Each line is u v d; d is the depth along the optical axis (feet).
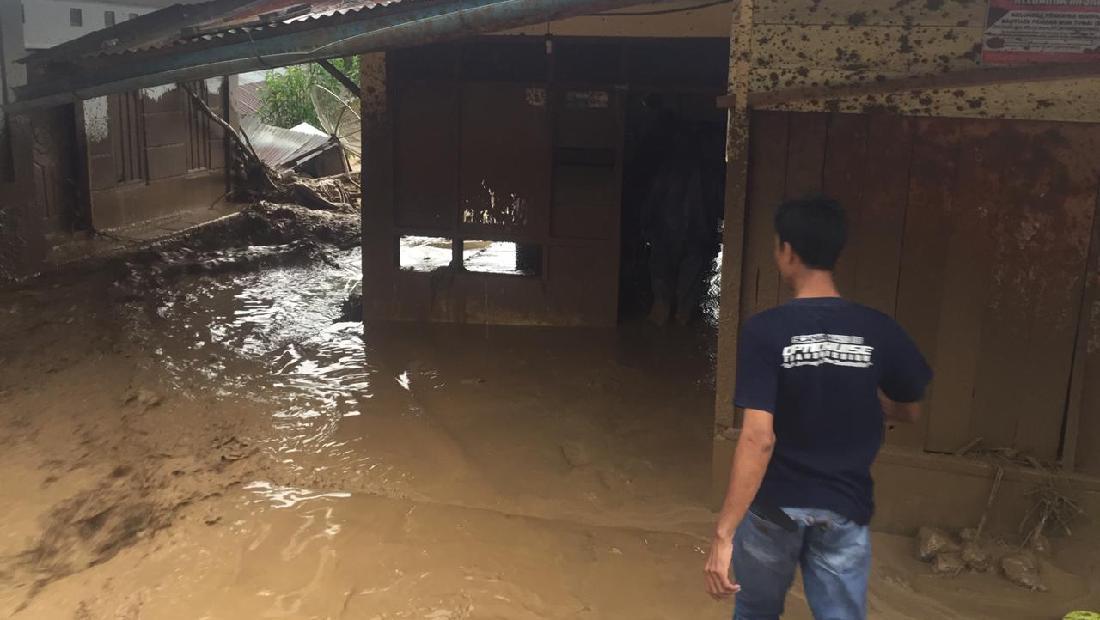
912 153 13.16
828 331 8.66
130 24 28.94
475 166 24.95
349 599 12.28
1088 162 12.60
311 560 13.23
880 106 13.10
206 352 22.54
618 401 20.22
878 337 8.80
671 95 30.91
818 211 8.95
